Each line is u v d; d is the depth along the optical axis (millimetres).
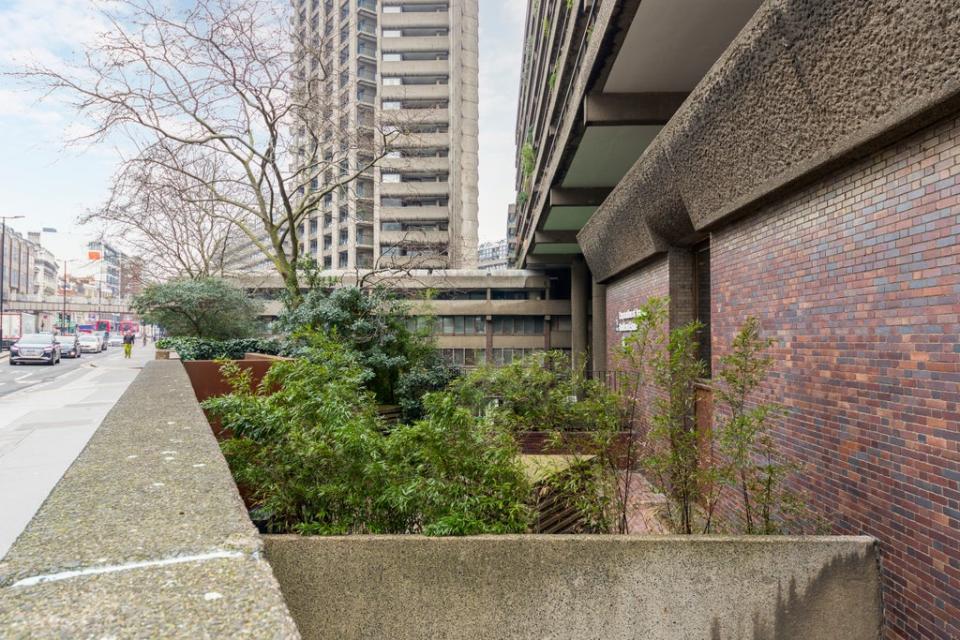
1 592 1158
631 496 4801
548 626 2809
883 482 4023
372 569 2746
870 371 4234
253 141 14273
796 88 4609
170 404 4074
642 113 10547
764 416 4172
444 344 38781
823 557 2957
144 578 1258
